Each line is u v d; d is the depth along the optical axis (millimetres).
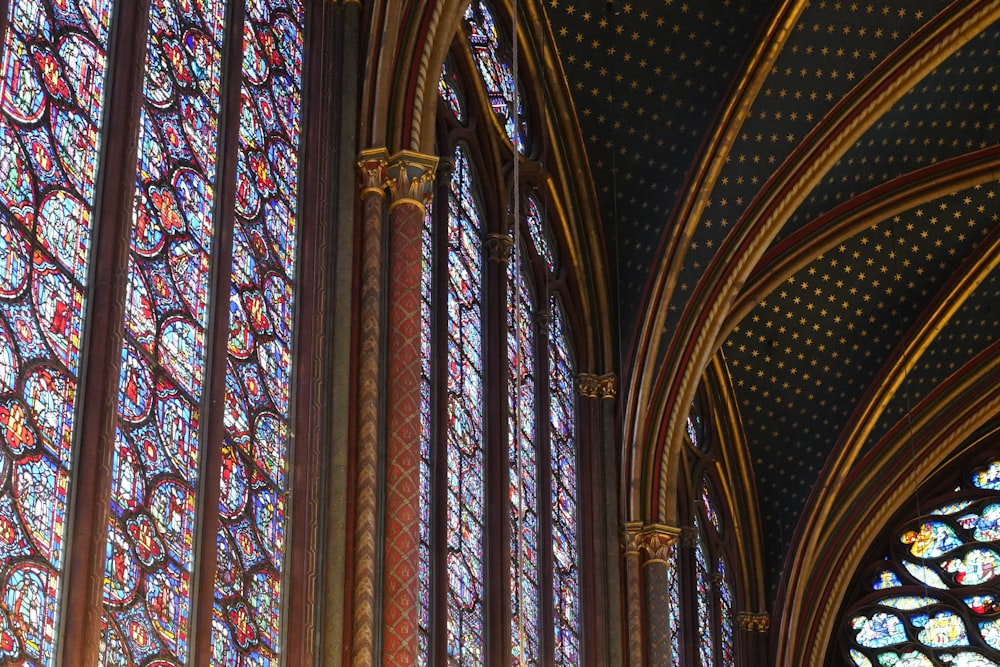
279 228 19516
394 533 19047
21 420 14688
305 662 17781
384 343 19953
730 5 25797
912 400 32469
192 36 18500
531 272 25422
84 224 16109
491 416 22906
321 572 18422
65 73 16234
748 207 27156
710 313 27172
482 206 24219
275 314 19047
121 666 15203
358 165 20578
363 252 20156
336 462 18938
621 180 27219
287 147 20062
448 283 22312
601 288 27109
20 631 14148
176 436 16781
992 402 32406
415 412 19672
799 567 31641
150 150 17312
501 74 25609
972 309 31656
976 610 33344
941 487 34406
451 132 23422
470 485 22062
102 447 15352
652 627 25375
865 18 25812
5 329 14727
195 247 17781
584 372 26594
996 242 30422
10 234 15047
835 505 32219
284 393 18922
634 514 25875
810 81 26422
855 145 27891
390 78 21000
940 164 28562
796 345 31578
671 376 26891
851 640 33875
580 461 26031
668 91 26625
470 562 21641
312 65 20828
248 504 17703
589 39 26359
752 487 32094
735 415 32031
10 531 14281
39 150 15641
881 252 30469
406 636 18641
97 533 15062
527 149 26078
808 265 30578
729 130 26422
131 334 16391
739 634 31062
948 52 25969
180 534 16500
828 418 31953
